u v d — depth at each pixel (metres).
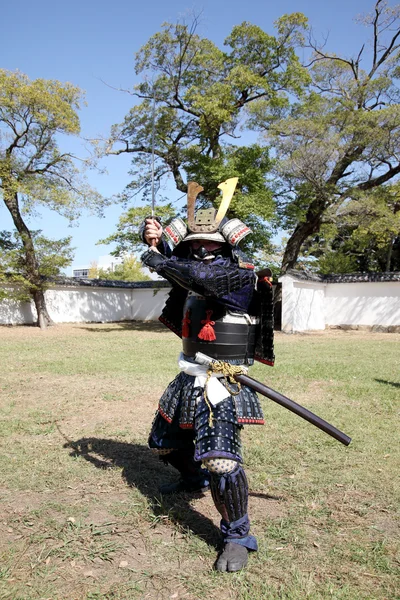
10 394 6.94
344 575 2.47
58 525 2.96
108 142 21.17
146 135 21.56
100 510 3.19
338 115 19.16
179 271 2.57
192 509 3.21
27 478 3.71
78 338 17.70
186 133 22.09
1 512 3.15
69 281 27.22
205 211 2.75
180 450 3.25
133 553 2.67
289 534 2.87
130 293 30.97
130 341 16.33
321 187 20.25
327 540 2.83
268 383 7.79
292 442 4.66
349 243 28.61
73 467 3.93
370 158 19.95
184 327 2.80
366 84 19.88
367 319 23.22
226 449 2.48
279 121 19.31
